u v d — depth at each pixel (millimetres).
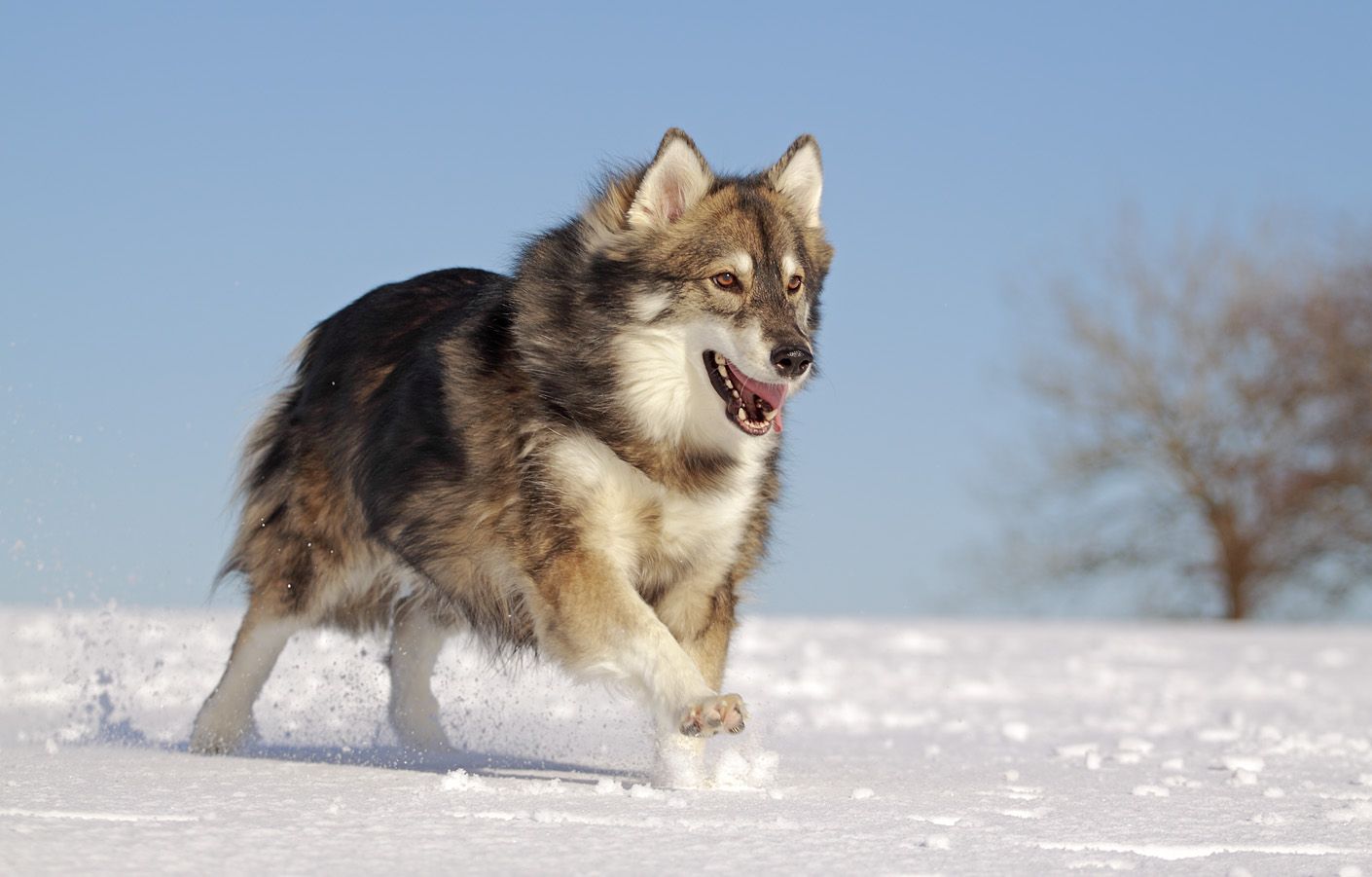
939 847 6090
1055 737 12680
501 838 5984
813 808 7305
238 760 9367
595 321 8773
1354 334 51719
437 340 9547
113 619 12953
